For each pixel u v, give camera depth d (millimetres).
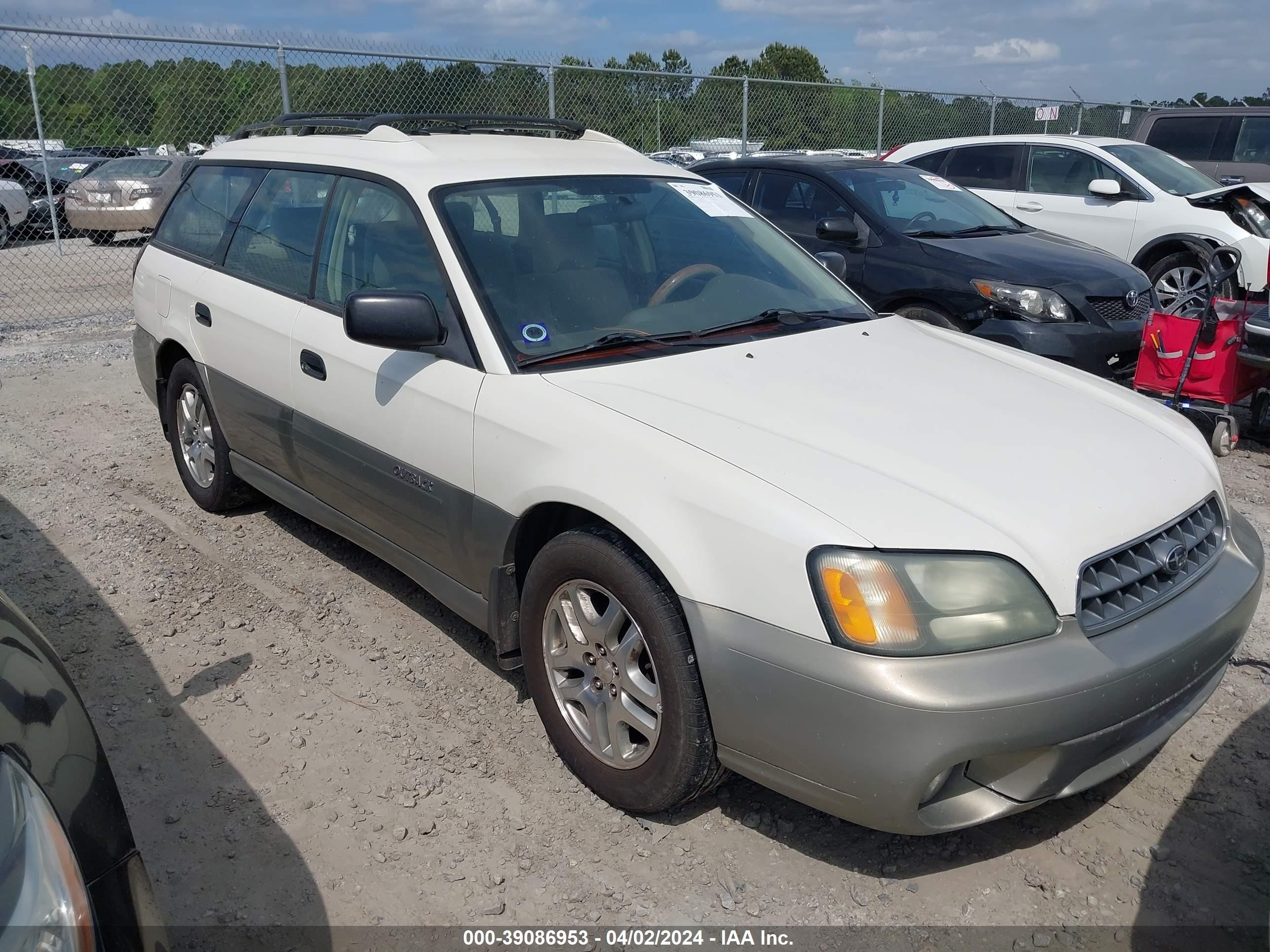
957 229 6957
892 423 2766
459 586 3270
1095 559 2375
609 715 2779
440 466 3160
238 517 4949
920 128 16047
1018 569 2293
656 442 2623
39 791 1640
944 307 6289
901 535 2295
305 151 4164
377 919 2479
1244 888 2564
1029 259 6262
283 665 3619
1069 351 5863
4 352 8578
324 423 3689
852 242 6773
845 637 2236
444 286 3219
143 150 11039
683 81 12766
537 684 2990
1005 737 2189
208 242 4602
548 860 2678
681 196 3971
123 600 4082
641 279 3480
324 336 3650
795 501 2375
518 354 3045
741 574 2373
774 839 2760
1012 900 2539
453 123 4375
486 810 2869
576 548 2734
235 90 10062
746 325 3432
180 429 4953
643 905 2523
